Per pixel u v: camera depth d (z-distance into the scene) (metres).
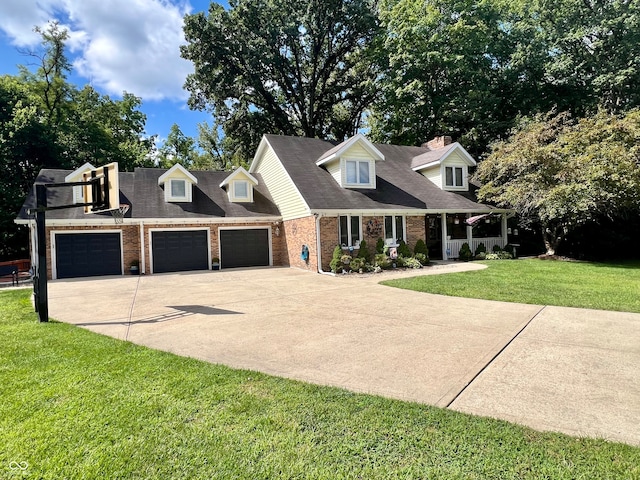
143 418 3.35
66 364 4.76
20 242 20.50
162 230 16.42
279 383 4.09
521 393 3.79
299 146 19.48
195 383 4.11
